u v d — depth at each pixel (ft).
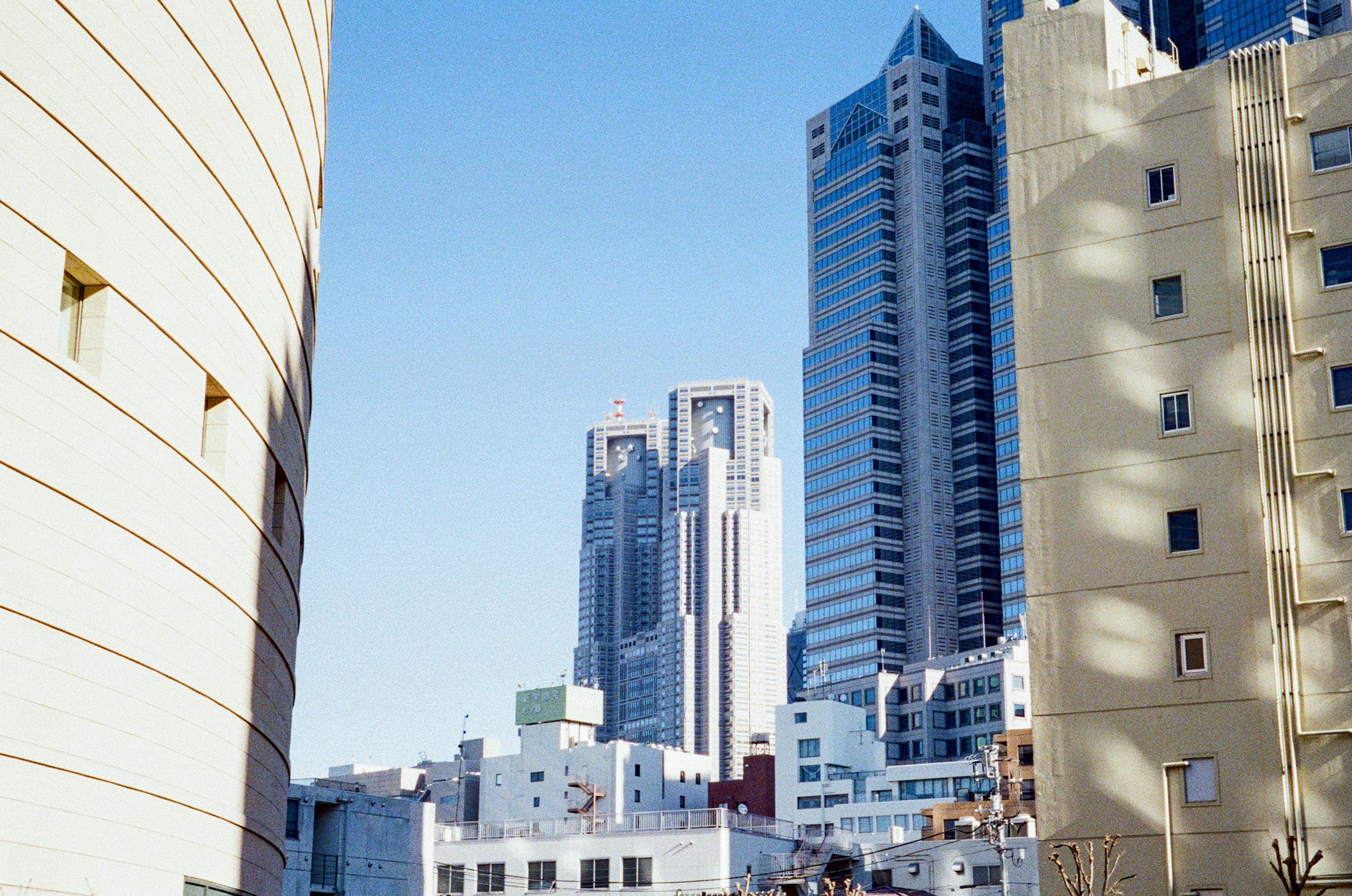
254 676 107.34
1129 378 165.17
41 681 78.28
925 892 364.17
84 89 83.15
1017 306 172.96
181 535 92.94
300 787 287.48
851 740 636.07
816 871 371.56
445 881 383.45
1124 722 156.87
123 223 86.58
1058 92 176.65
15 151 77.82
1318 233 160.15
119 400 85.56
